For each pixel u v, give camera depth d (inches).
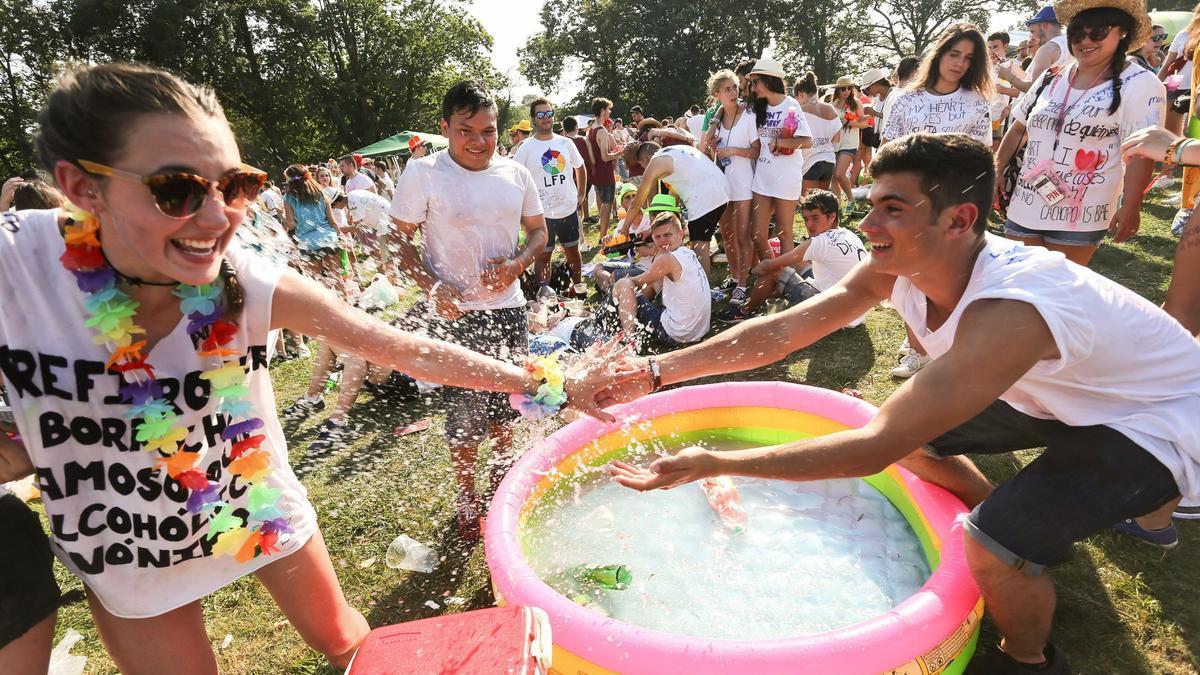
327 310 60.2
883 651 66.4
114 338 47.8
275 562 63.2
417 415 158.4
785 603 89.0
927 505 94.0
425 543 110.5
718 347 87.4
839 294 84.7
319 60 1272.1
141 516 54.4
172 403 53.2
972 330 60.7
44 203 110.9
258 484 59.6
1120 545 94.8
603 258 262.7
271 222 82.4
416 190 105.7
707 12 1480.1
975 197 62.8
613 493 114.3
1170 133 102.0
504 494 97.9
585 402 86.3
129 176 43.0
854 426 112.0
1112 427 66.0
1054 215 128.0
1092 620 84.0
